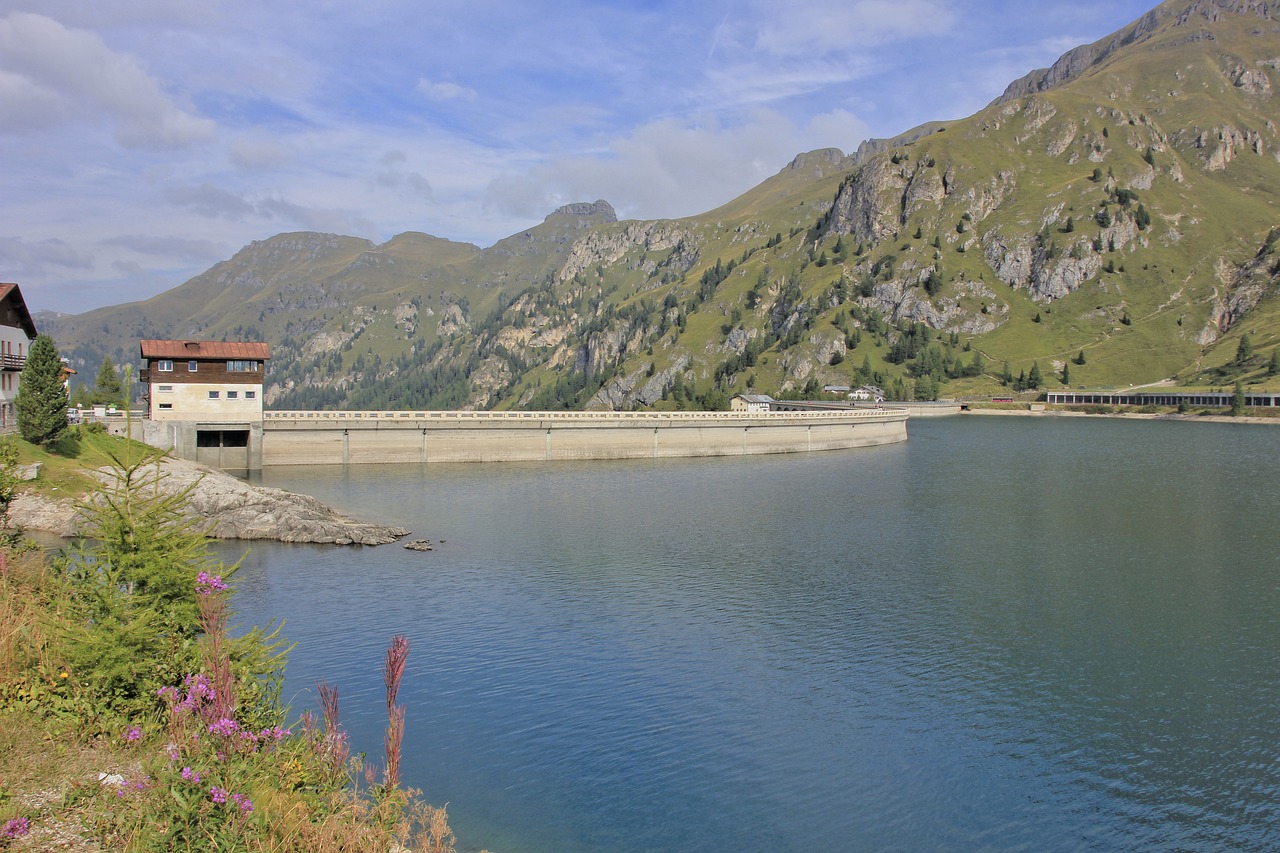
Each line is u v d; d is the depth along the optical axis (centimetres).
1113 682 4956
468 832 3269
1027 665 5203
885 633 5756
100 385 14375
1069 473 14712
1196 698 4750
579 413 16838
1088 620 6091
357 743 3953
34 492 7350
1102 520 10050
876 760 4003
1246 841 3441
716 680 4872
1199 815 3622
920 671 5088
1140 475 14412
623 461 16212
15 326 9681
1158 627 5953
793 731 4262
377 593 6488
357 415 14362
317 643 5322
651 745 4066
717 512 10425
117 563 2669
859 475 14375
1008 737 4262
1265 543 8725
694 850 3238
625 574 7225
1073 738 4262
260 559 7575
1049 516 10306
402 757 3841
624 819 3425
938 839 3394
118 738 2356
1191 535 9162
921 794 3725
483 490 11969
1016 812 3606
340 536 8281
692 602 6406
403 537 8675
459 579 6956
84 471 7994
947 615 6178
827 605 6391
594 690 4681
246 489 8812
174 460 9600
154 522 2766
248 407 12938
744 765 3909
